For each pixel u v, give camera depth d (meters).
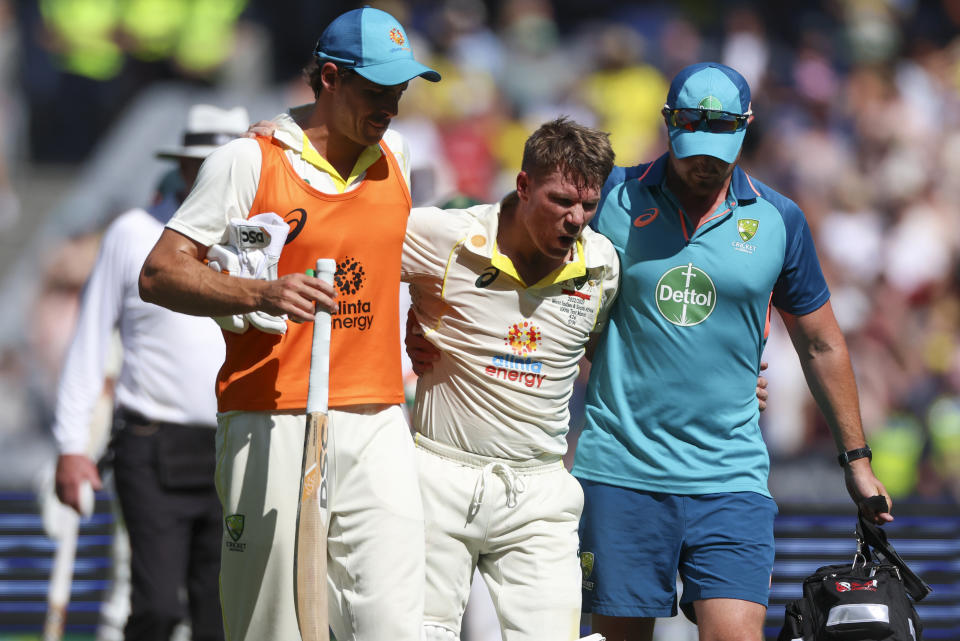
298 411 15.48
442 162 43.75
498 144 49.06
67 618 26.08
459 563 16.94
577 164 15.82
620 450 17.62
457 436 16.89
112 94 54.81
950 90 54.88
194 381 21.38
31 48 55.50
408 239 16.69
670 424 17.48
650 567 17.61
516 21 53.09
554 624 16.70
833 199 48.69
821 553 26.81
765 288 17.50
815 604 17.38
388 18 15.36
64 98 55.38
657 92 50.59
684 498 17.48
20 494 26.75
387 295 15.86
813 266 18.00
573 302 16.92
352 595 15.62
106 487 26.80
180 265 14.88
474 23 52.44
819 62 54.50
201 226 15.16
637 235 17.50
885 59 55.88
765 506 17.67
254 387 15.45
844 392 18.09
